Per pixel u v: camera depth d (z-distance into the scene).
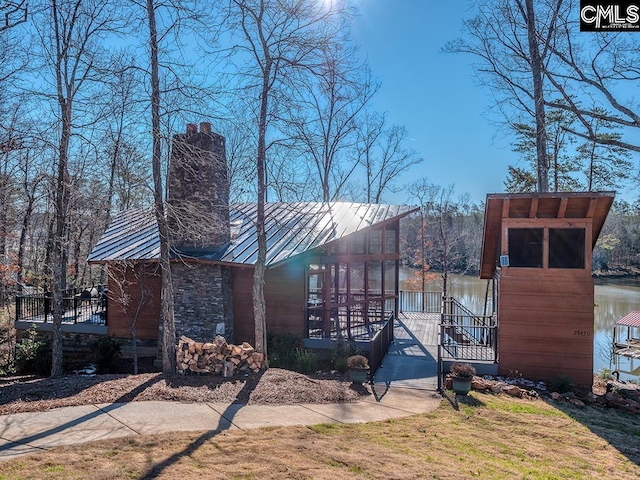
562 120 24.33
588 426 7.71
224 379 9.36
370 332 14.66
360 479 4.98
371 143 33.28
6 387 9.02
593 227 10.99
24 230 20.48
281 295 13.91
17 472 4.86
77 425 6.57
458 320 17.72
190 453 5.55
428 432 6.90
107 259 13.72
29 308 17.47
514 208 10.75
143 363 13.76
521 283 10.70
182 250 13.69
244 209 17.11
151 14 9.86
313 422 7.05
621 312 28.75
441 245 32.72
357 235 14.17
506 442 6.75
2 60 10.97
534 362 10.60
